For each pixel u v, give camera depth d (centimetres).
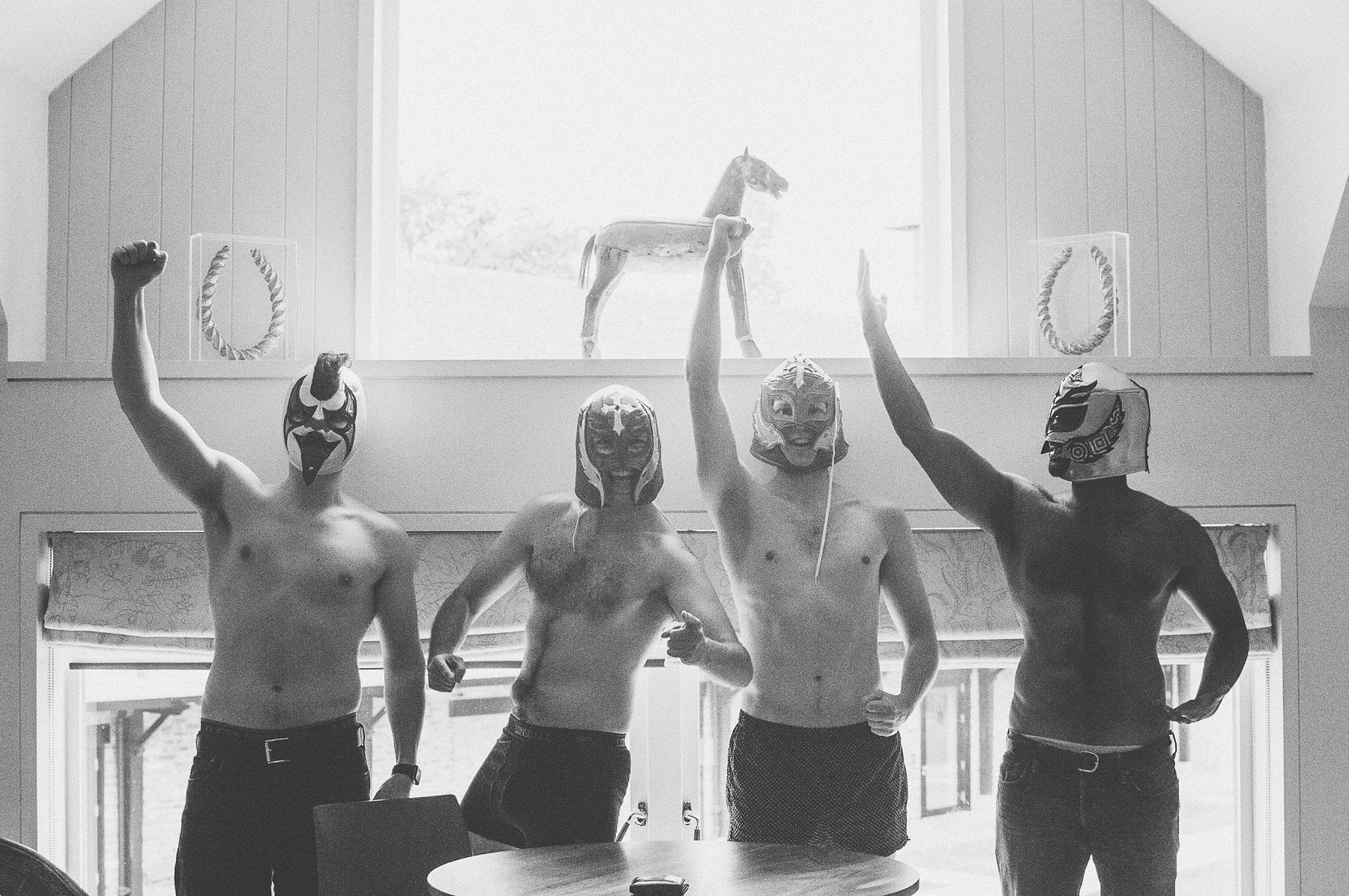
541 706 281
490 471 329
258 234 360
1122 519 271
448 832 249
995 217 368
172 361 329
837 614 281
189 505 328
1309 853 332
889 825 276
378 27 365
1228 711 352
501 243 379
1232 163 371
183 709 344
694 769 343
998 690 352
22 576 328
